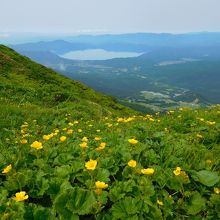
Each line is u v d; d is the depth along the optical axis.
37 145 6.24
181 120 12.23
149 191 5.02
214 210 5.08
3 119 15.86
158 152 7.49
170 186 5.45
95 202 4.46
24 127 13.83
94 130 12.34
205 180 5.73
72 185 5.56
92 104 32.38
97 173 5.62
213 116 13.00
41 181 5.34
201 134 9.67
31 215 4.24
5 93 30.41
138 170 5.59
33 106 24.72
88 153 6.69
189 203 5.18
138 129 9.94
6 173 5.83
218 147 8.45
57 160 6.45
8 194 5.22
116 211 4.58
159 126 10.97
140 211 4.62
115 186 5.13
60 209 4.37
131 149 6.77
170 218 4.90
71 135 10.70
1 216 4.20
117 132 9.84
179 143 7.86
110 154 6.59
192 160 6.68
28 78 45.94
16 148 7.79
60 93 33.88
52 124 16.06
